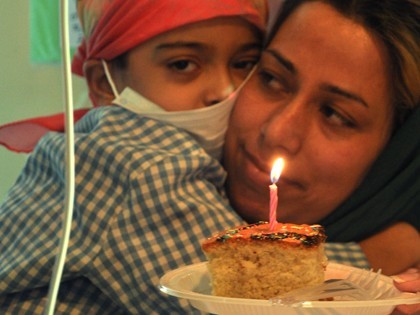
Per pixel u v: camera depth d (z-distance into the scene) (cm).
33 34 232
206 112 159
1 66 235
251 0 163
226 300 96
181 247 143
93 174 150
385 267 164
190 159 149
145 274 141
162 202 144
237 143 160
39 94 236
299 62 153
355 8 154
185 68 161
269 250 104
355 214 163
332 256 156
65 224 106
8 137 186
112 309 151
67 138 105
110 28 162
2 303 148
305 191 157
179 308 138
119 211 146
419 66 157
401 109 163
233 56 163
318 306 95
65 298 150
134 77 163
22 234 152
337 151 154
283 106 156
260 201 158
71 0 209
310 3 157
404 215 166
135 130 157
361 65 152
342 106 153
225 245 105
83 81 234
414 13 155
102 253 144
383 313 103
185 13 155
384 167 164
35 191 160
